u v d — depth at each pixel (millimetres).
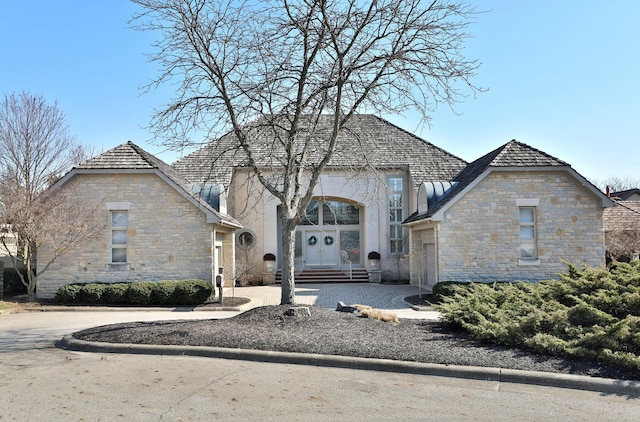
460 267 18344
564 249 18516
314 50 11516
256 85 11547
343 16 11164
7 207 17453
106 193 18812
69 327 12828
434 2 13078
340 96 11281
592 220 18594
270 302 18531
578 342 8227
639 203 29562
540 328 9227
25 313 16062
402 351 8539
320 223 28531
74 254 18625
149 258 18703
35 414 5824
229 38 11656
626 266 11758
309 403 6277
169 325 11078
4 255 22688
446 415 5883
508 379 7410
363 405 6219
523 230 18750
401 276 26906
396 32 11156
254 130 12727
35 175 25453
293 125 11781
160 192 18875
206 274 18656
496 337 9109
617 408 6207
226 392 6727
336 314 11367
